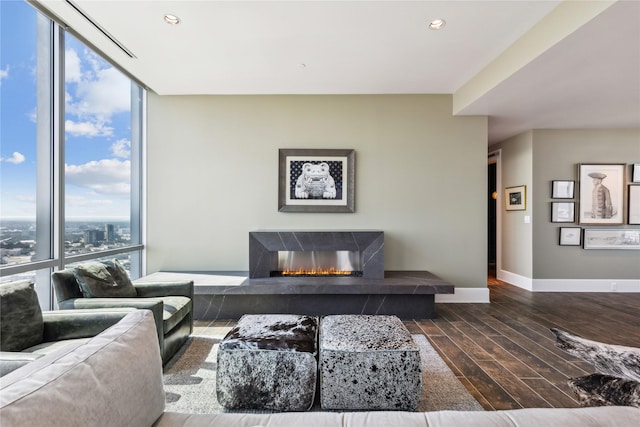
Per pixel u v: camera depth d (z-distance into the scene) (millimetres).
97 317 1898
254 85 3639
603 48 2342
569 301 4023
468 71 3291
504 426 1038
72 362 857
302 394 1767
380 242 3617
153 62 3082
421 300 3385
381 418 1119
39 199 2498
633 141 4566
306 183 3938
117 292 2420
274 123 3947
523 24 2459
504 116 3986
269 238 3615
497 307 3760
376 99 3951
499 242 5363
